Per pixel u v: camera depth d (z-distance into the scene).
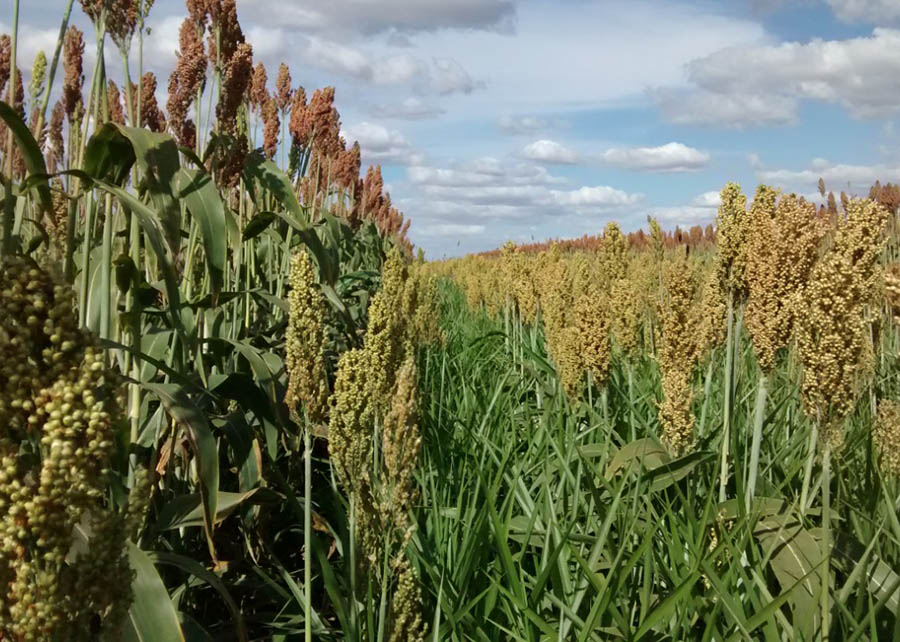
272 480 1.97
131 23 1.68
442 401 2.46
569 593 1.45
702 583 1.46
